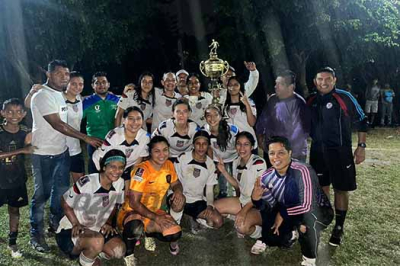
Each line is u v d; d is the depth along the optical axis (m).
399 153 7.12
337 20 10.79
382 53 12.75
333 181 3.35
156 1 10.86
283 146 2.80
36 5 8.02
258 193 3.05
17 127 3.21
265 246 3.23
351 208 4.18
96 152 3.27
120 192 2.88
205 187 3.51
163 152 2.96
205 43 11.15
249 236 3.57
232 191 4.38
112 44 9.49
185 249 3.34
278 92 3.56
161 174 3.07
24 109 3.23
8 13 8.25
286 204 2.92
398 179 5.29
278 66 11.45
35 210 3.24
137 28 10.15
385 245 3.34
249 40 10.48
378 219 3.88
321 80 3.30
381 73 13.20
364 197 4.54
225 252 3.28
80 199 2.75
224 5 9.79
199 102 4.34
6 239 3.46
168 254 3.25
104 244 2.84
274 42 10.15
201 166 3.36
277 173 2.91
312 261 2.91
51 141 3.21
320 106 3.37
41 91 3.11
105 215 2.88
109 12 8.95
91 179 2.76
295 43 11.50
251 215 3.25
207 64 3.83
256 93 12.36
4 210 4.14
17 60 8.97
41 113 3.08
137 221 2.96
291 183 2.85
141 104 4.16
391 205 4.27
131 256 2.96
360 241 3.41
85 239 2.72
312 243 2.88
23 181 3.20
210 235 3.62
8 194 3.11
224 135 3.79
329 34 10.98
